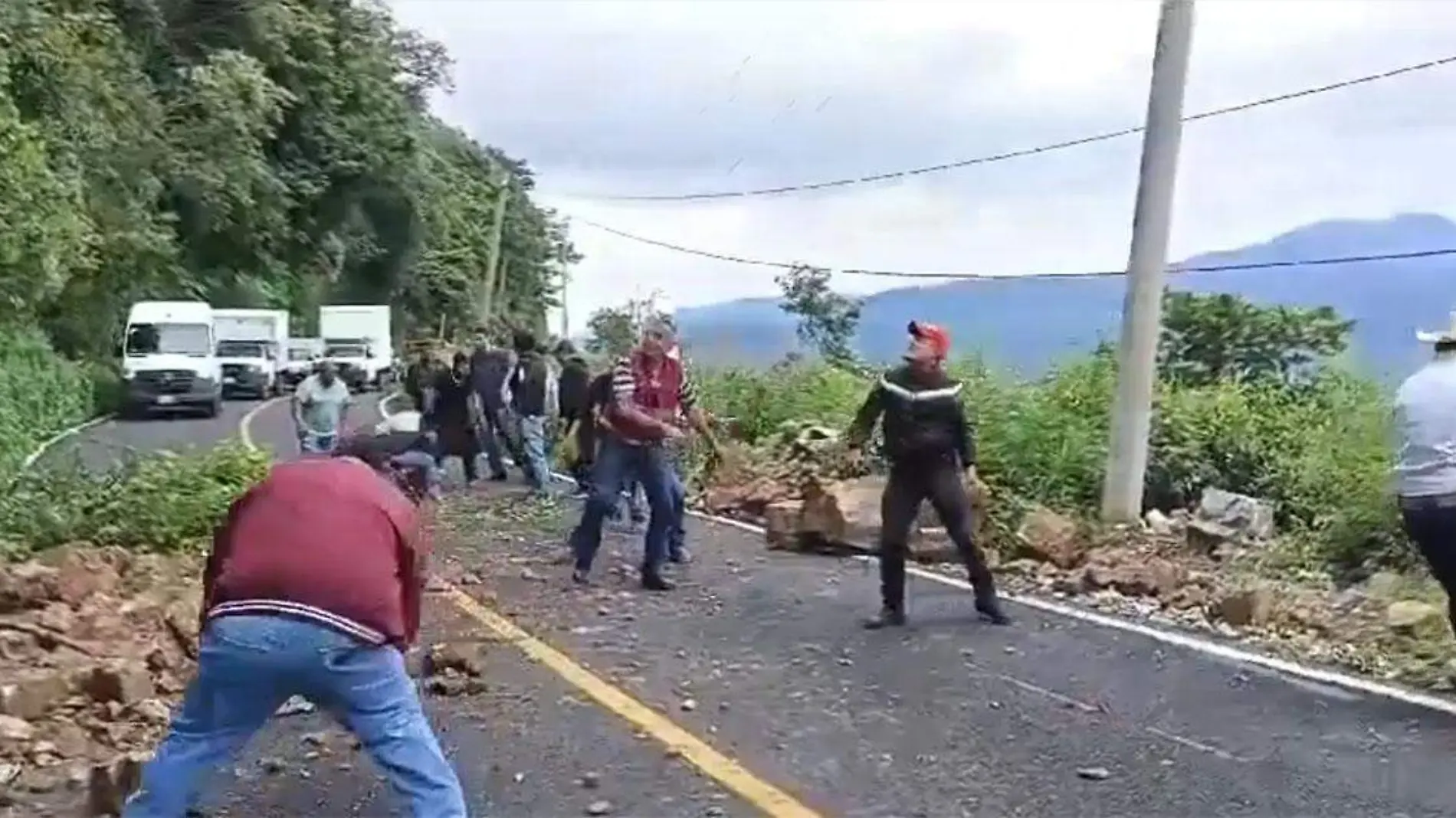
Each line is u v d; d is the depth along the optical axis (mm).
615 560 14016
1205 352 19688
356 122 63406
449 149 90188
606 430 12492
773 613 11227
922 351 10547
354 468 5461
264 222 56625
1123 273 15711
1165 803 6605
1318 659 9508
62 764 7285
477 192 88688
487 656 9703
